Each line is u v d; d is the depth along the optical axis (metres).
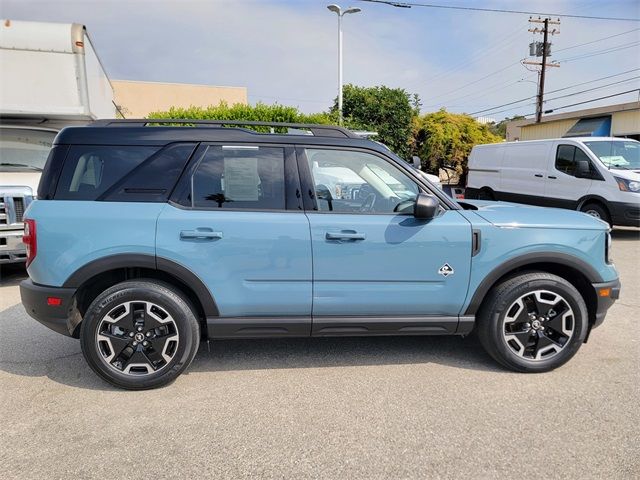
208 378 3.55
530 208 3.93
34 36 6.86
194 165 3.39
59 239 3.21
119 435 2.82
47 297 3.23
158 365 3.37
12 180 6.45
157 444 2.73
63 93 7.09
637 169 9.79
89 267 3.21
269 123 3.68
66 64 7.02
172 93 24.56
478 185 13.31
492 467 2.53
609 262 3.65
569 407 3.12
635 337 4.34
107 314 3.26
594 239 3.55
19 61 6.87
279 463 2.56
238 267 3.32
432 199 3.28
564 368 3.70
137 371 3.36
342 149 3.54
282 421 2.97
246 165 3.44
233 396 3.28
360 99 21.61
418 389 3.38
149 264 3.24
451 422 2.95
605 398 3.23
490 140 25.88
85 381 3.52
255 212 3.38
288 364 3.79
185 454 2.64
